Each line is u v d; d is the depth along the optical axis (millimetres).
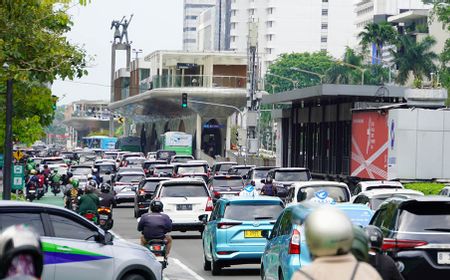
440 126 79750
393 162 80250
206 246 44094
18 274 8172
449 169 79812
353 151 90250
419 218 27375
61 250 27125
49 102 61781
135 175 100312
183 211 60094
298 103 130250
